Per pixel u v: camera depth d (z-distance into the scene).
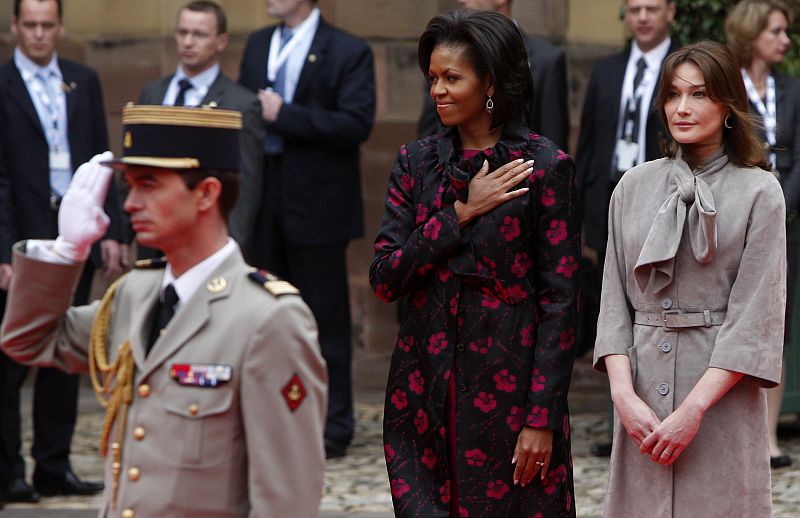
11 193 23.62
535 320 14.11
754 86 24.05
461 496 14.02
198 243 11.05
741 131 14.23
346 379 26.45
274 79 26.45
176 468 10.57
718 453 13.99
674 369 14.08
